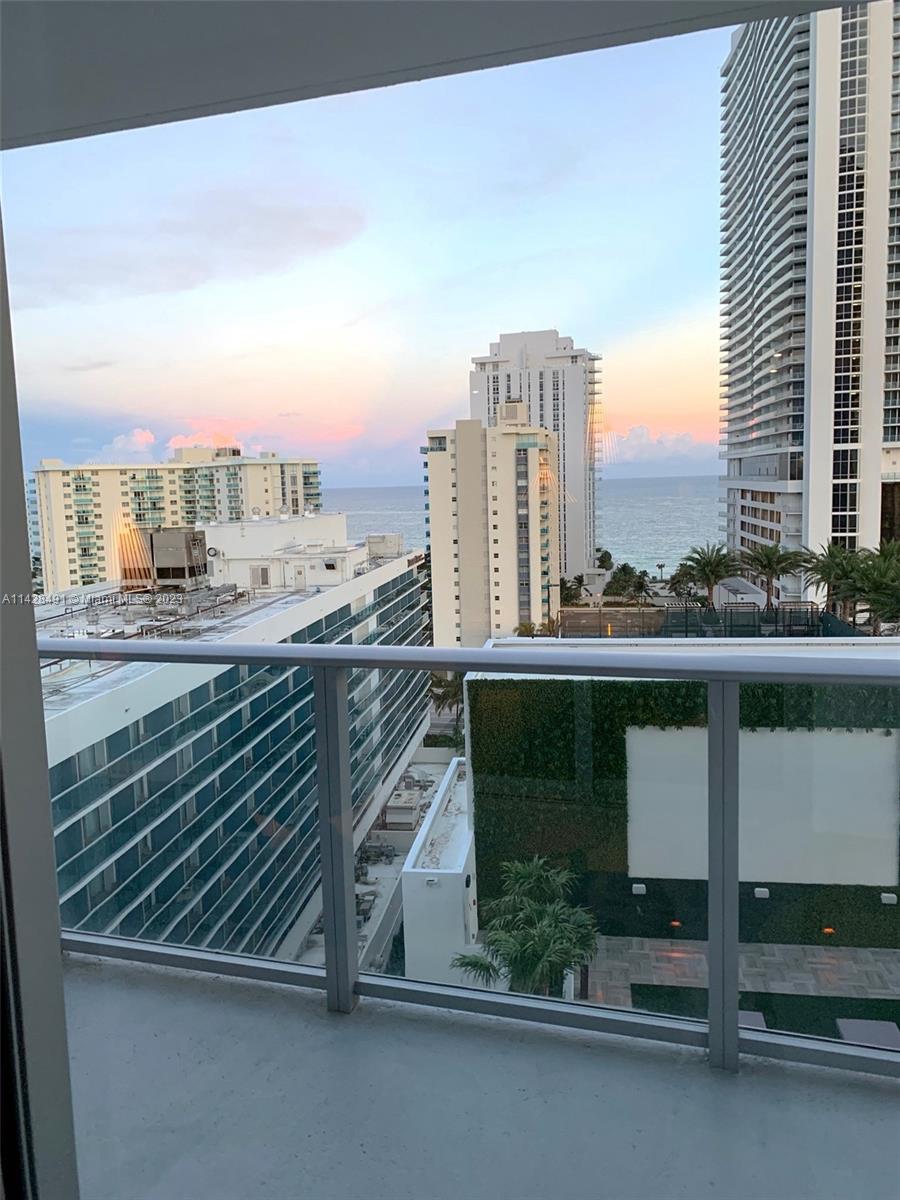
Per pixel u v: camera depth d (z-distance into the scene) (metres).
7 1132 0.85
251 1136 1.73
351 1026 2.06
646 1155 1.64
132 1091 1.86
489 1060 1.92
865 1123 1.70
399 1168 1.63
